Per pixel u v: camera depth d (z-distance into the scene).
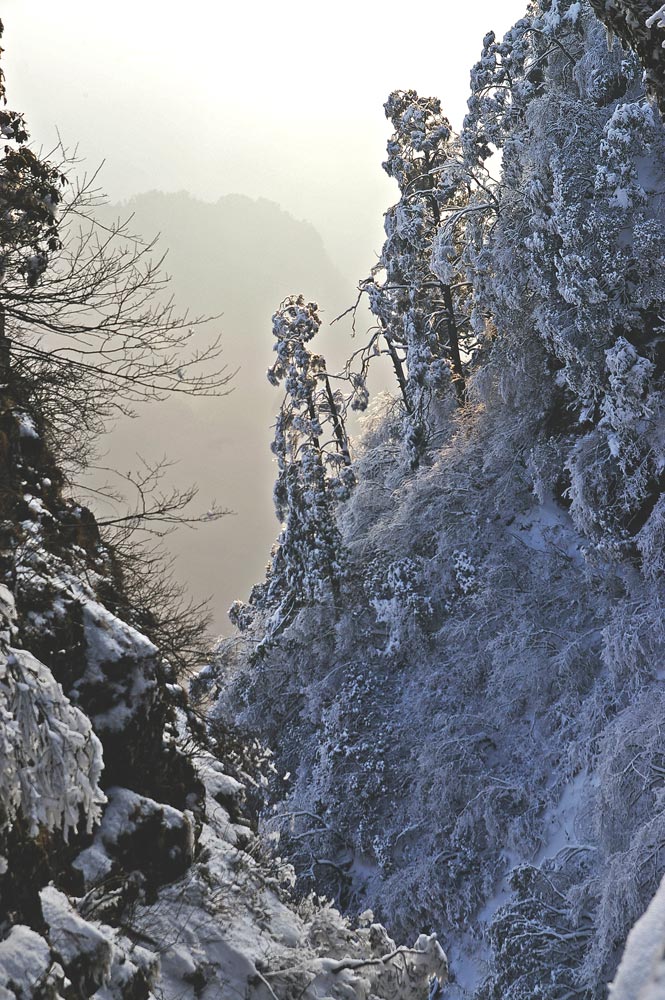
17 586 15.05
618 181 42.16
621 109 41.78
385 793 45.75
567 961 33.41
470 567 50.59
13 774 10.01
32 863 11.73
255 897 17.42
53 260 14.98
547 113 45.75
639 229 41.84
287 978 15.59
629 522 44.88
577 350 45.09
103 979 11.81
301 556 55.34
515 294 50.97
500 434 54.72
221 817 19.45
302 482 55.66
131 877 15.13
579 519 46.19
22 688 10.47
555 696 44.47
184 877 16.25
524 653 45.66
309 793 47.94
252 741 24.91
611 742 36.28
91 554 18.58
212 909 16.09
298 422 59.06
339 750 47.97
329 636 54.53
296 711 54.59
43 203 15.06
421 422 62.81
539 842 39.56
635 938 2.61
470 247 56.00
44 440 18.48
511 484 52.88
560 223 43.41
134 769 16.36
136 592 19.69
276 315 60.16
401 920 41.25
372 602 52.72
